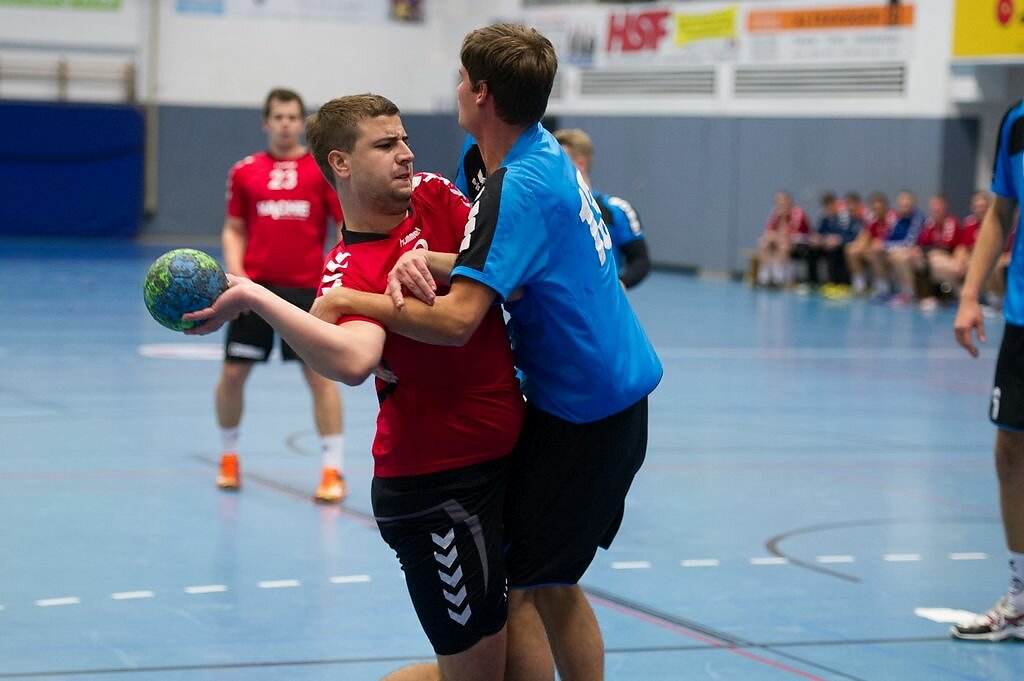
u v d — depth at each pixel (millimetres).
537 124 4145
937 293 24703
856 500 9125
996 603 6570
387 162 3932
